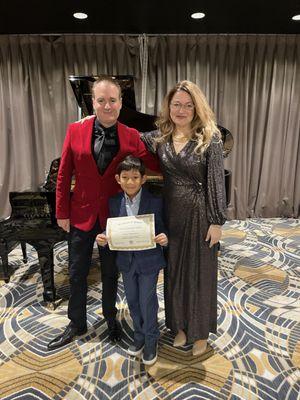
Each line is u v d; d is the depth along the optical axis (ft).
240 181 15.21
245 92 14.38
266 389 5.64
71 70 14.05
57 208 6.27
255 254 11.33
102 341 6.86
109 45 13.89
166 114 5.89
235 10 10.83
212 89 14.42
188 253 5.82
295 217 15.58
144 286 5.83
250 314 7.82
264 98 14.48
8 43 13.60
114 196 5.95
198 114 5.55
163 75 14.33
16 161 14.52
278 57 14.11
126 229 5.53
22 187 14.70
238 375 5.95
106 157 5.84
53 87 14.10
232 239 12.78
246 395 5.52
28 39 13.58
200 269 5.83
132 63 14.23
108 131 5.80
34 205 7.73
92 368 6.14
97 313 7.87
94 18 11.49
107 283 6.48
